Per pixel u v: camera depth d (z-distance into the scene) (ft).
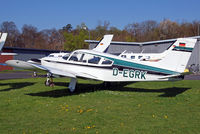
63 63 32.83
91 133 14.60
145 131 14.94
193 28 174.29
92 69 31.17
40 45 204.13
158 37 186.60
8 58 93.20
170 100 24.81
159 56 64.59
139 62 29.14
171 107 21.52
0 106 21.83
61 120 17.35
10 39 193.98
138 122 16.83
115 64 30.14
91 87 35.58
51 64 33.71
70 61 32.45
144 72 28.60
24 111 20.03
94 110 20.34
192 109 20.72
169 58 27.53
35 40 209.15
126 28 205.77
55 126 15.96
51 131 14.96
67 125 16.16
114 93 29.66
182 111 20.02
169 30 181.88
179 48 27.07
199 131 14.93
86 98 26.22
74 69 32.04
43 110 20.38
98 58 31.07
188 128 15.51
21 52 97.40
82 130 15.15
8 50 92.48
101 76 30.81
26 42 205.57
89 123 16.55
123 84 39.09
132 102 23.81
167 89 33.42
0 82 42.14
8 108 21.07
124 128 15.52
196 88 34.35
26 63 26.78
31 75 61.11
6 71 85.66
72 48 153.79
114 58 30.35
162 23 187.93
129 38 183.62
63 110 20.36
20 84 39.14
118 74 30.01
